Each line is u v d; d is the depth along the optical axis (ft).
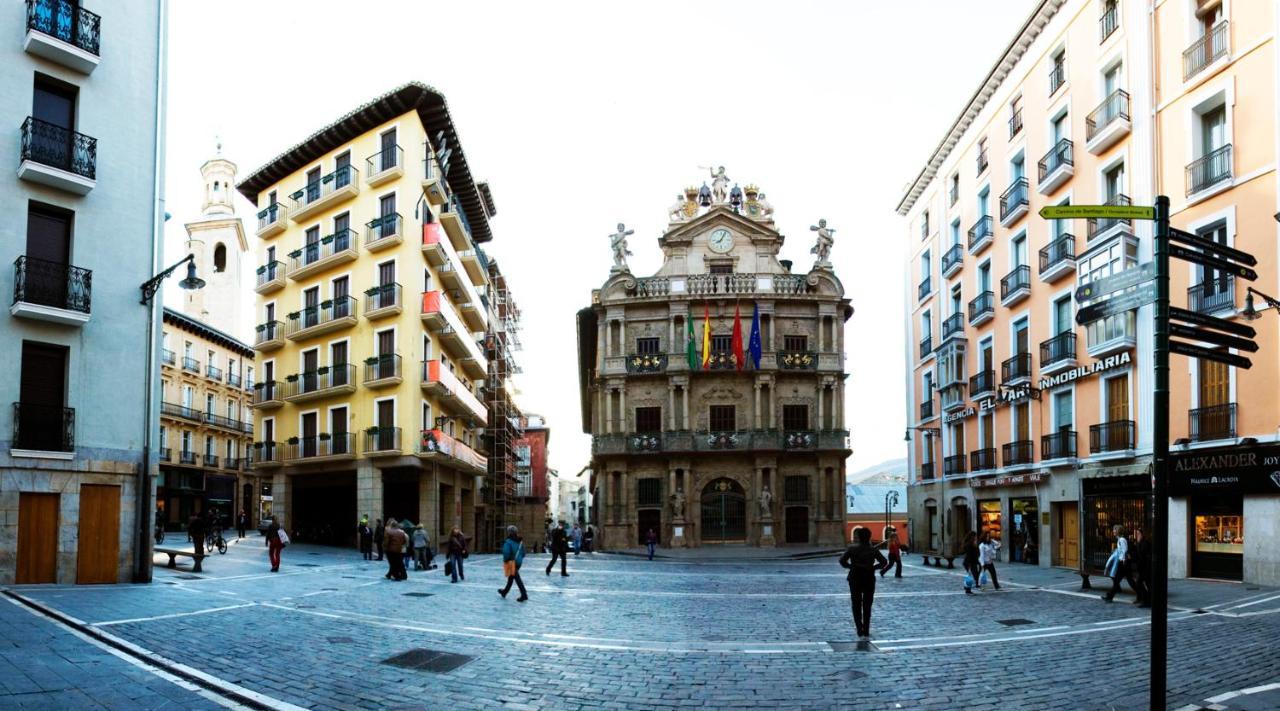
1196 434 73.05
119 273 69.87
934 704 27.96
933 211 140.87
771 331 167.12
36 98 67.26
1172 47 80.84
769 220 180.24
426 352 129.59
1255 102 70.90
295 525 138.82
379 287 126.11
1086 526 89.86
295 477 139.03
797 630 45.24
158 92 74.38
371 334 127.24
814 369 165.48
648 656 36.73
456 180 153.79
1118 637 41.57
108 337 68.64
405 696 28.68
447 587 69.56
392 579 75.15
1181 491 72.90
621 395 167.63
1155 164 82.12
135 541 68.23
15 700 26.55
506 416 205.57
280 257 144.97
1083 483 90.38
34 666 31.40
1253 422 68.23
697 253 174.40
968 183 126.00
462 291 146.00
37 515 63.67
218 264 229.45
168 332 179.83
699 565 114.52
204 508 193.06
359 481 124.16
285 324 139.44
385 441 122.01
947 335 130.41
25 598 52.39
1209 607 53.42
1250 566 66.49
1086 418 91.91
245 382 215.51
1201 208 76.02
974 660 35.68
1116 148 88.12
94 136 69.46
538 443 311.27
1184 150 78.48
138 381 70.23
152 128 73.67
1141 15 84.38
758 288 169.48
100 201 69.26
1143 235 82.94
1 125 64.64
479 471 154.92
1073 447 93.71
